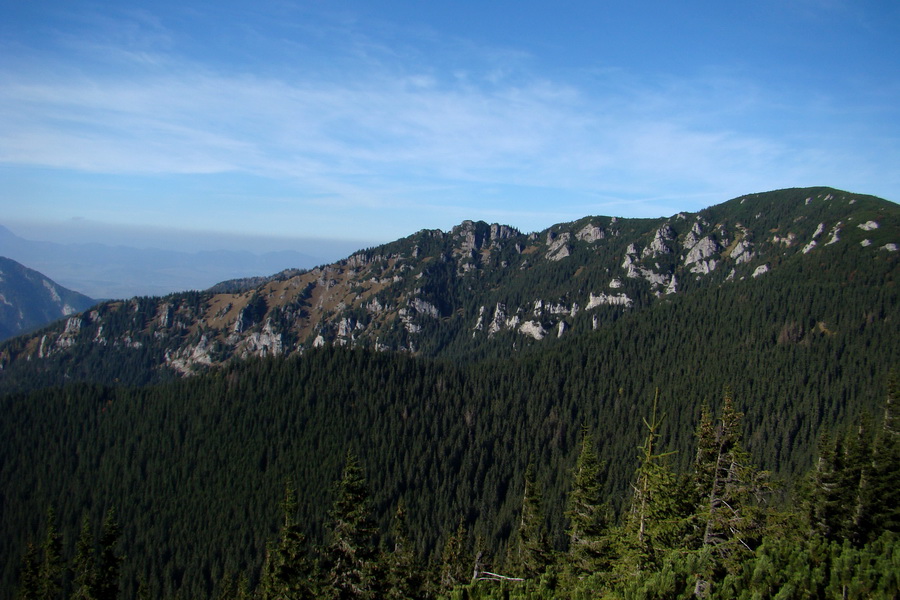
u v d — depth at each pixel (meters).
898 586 24.19
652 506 32.31
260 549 143.62
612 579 30.48
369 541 38.62
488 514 147.50
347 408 195.50
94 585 56.09
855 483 44.16
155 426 199.38
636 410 188.62
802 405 162.12
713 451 30.56
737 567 26.45
